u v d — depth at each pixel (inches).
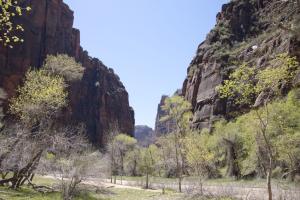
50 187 1232.8
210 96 3816.4
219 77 3816.4
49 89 1312.7
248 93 694.5
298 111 1544.0
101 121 5324.8
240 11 4611.2
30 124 1328.7
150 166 3031.5
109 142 3312.0
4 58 3678.6
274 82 683.4
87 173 1168.8
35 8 4298.7
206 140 2383.1
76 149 1178.6
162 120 2011.6
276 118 1298.0
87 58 5718.5
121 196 1412.4
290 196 941.8
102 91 5625.0
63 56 2071.9
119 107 5999.0
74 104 4943.4
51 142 1210.0
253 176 1969.7
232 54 3991.1
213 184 1817.2
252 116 902.4
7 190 1125.7
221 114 3464.6
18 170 1195.3
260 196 1043.9
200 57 4726.9
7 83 3622.0
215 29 4763.8
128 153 3336.6
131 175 3284.9
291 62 671.8
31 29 4148.6
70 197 1071.0
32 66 4023.1
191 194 1288.1
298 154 1199.6
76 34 5300.2
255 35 4072.3
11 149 1178.6
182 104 1956.2
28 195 1069.8
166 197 1363.2
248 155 2027.6
